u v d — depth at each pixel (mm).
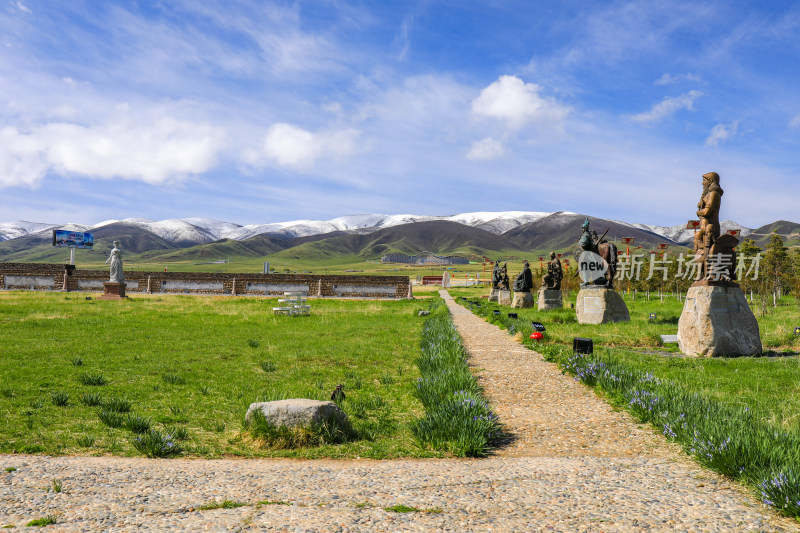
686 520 4461
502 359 14438
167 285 54438
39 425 7852
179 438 7375
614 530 4223
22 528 4035
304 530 4082
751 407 8383
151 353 15258
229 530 4062
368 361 14609
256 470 5918
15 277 54594
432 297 56281
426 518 4402
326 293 53656
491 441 7352
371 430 7941
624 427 8023
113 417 8000
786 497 4652
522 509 4648
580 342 13930
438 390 9836
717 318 14672
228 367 13352
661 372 11930
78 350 15320
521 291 38062
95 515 4340
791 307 31297
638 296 49406
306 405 7336
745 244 52750
